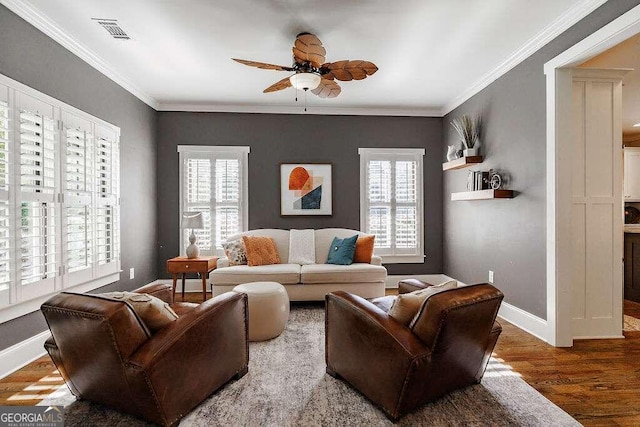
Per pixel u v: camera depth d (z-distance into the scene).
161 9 2.49
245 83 3.95
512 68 3.32
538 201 2.96
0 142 2.22
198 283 4.76
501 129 3.51
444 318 1.63
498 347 2.73
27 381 2.19
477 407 1.89
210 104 4.73
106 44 3.01
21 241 2.35
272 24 2.70
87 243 3.07
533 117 3.02
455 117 4.62
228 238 4.43
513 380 2.20
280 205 4.88
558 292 2.72
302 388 2.09
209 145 4.79
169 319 1.80
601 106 2.88
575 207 2.88
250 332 2.84
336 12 2.54
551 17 2.61
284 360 2.49
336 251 4.22
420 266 5.04
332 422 1.76
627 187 5.73
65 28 2.74
